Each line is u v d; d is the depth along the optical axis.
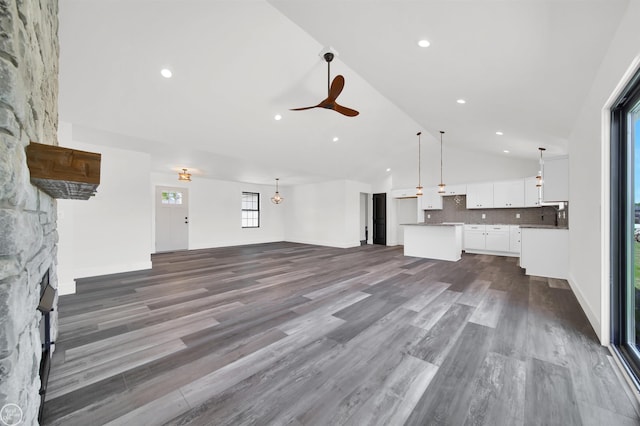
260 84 3.51
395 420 1.42
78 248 4.44
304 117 4.56
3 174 0.68
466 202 7.58
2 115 0.67
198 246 8.22
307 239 9.60
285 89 3.68
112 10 2.27
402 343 2.24
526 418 1.43
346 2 1.91
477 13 1.75
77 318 2.75
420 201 8.41
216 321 2.68
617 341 2.13
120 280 4.29
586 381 1.73
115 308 3.04
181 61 2.94
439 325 2.59
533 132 4.18
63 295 3.51
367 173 8.25
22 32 0.80
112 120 3.62
